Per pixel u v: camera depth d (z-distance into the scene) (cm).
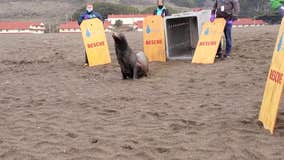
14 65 1609
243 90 1007
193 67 1355
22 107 927
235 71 1243
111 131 730
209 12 1580
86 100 969
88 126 765
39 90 1112
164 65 1441
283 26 711
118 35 1197
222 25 1411
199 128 725
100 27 1523
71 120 809
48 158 617
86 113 859
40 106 930
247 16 7262
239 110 827
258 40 1845
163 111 848
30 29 4781
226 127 722
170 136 691
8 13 7656
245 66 1306
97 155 623
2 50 2103
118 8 7162
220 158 592
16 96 1045
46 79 1278
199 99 940
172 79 1192
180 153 617
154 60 1534
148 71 1276
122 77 1264
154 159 600
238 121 753
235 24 4528
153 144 655
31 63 1648
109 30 3897
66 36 2914
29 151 646
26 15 7569
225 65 1343
